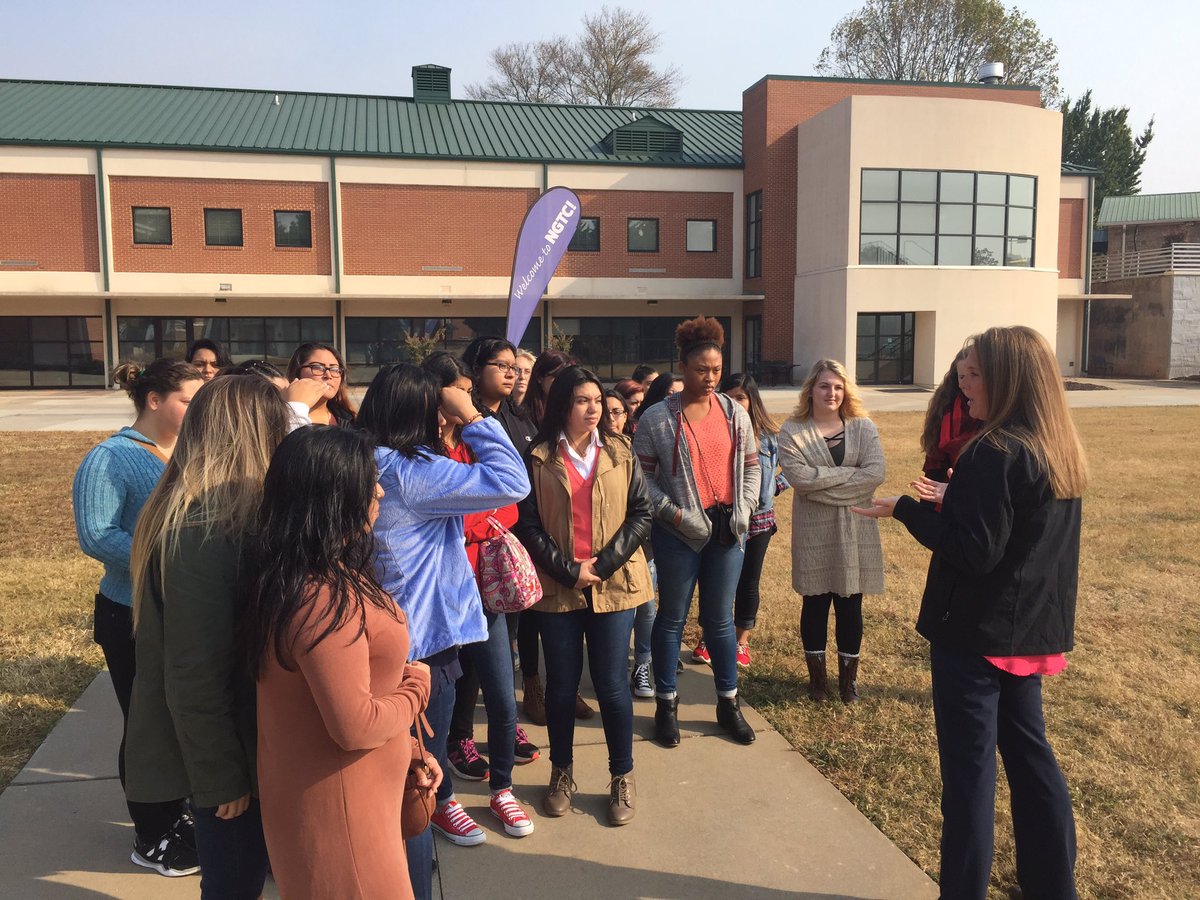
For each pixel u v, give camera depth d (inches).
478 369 164.7
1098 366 1401.3
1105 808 143.4
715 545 163.3
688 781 153.3
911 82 1207.6
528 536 137.9
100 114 1146.7
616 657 140.9
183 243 1097.4
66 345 1104.2
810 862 129.7
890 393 1032.2
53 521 357.7
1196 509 373.1
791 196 1187.9
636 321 1259.8
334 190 1127.6
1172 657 208.1
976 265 1097.4
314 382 137.0
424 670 89.5
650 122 1232.8
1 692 184.2
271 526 79.9
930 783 152.0
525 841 135.1
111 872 125.7
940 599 110.8
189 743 84.8
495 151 1196.5
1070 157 2220.7
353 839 80.0
